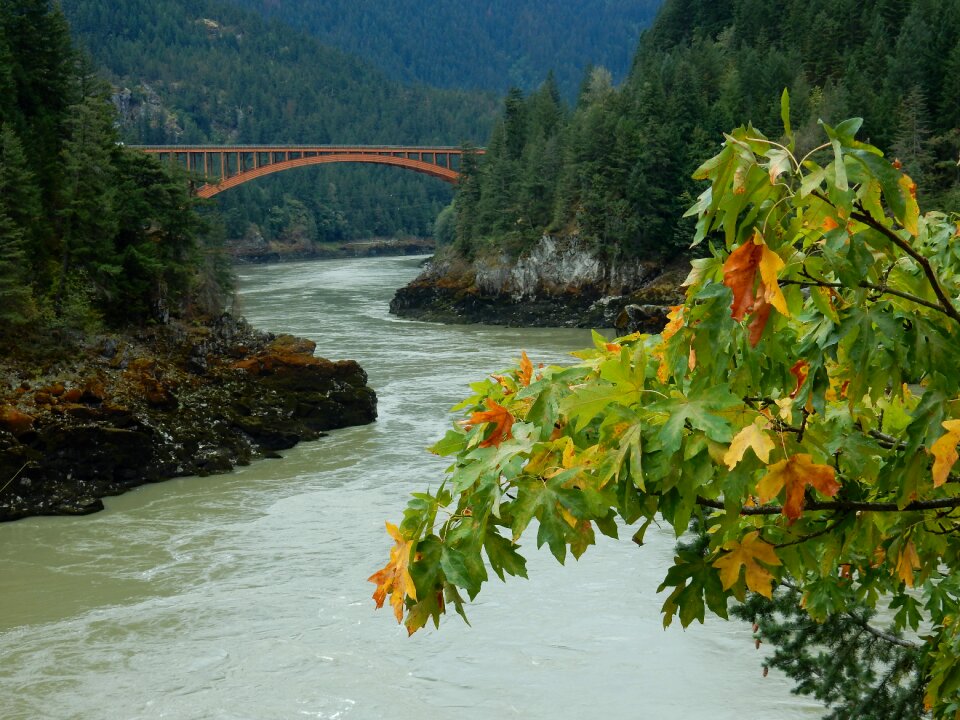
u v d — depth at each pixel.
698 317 2.77
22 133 45.44
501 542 2.92
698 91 90.00
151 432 29.30
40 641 17.86
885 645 7.22
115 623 18.56
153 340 39.12
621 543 21.66
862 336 2.82
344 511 25.14
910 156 73.56
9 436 26.78
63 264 39.53
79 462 27.11
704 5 151.12
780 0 131.12
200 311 44.72
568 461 2.97
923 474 3.49
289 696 15.66
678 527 2.80
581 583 19.62
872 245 2.68
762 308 2.51
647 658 16.50
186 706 15.47
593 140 83.56
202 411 31.91
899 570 3.68
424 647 17.22
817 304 2.75
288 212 195.75
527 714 14.94
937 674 4.11
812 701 14.97
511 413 3.34
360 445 32.44
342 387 35.38
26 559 22.31
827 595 4.96
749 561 2.97
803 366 3.31
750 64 103.88
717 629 17.47
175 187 43.88
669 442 2.70
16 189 39.50
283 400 34.16
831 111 80.19
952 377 2.83
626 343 3.42
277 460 30.78
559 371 3.19
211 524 24.47
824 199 2.52
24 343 33.78
